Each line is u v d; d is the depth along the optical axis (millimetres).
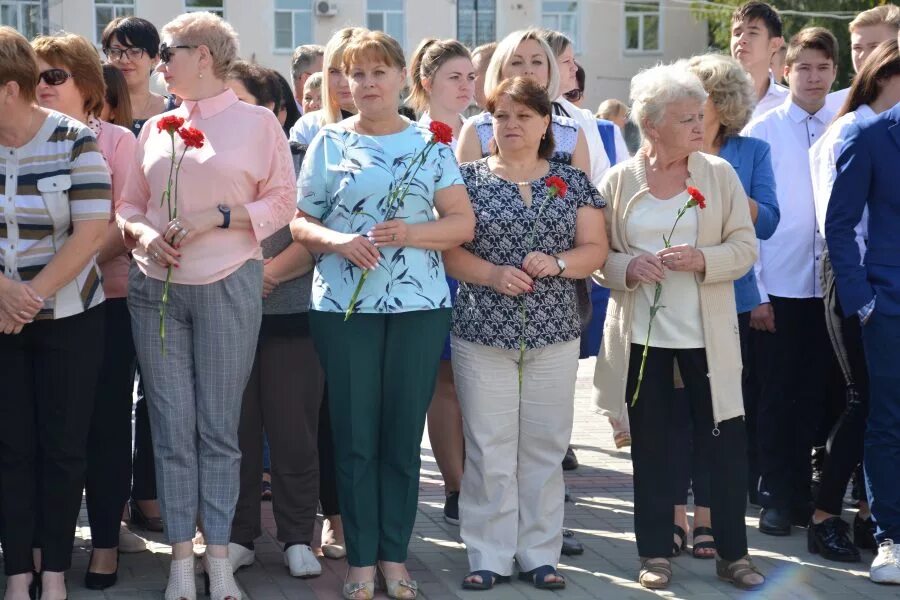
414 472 5953
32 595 5828
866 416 6719
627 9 38344
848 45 34094
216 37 5750
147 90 7578
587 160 6902
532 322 6039
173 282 5664
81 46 6066
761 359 7512
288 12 35156
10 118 5461
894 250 6426
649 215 6207
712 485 6242
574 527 7348
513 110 6020
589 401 11656
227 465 5840
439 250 5852
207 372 5750
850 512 7770
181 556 5773
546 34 8195
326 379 5910
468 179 6176
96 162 5598
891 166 6395
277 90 7336
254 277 5809
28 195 5504
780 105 8188
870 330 6410
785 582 6355
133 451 7031
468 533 6250
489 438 6129
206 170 5664
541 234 6020
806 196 7598
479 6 36594
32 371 5672
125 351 6145
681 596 6098
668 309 6156
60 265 5465
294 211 5902
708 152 6898
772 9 8891
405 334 5797
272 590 6066
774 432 7312
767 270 7547
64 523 5711
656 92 6039
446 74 7418
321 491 6641
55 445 5656
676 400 6746
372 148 5828
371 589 5891
